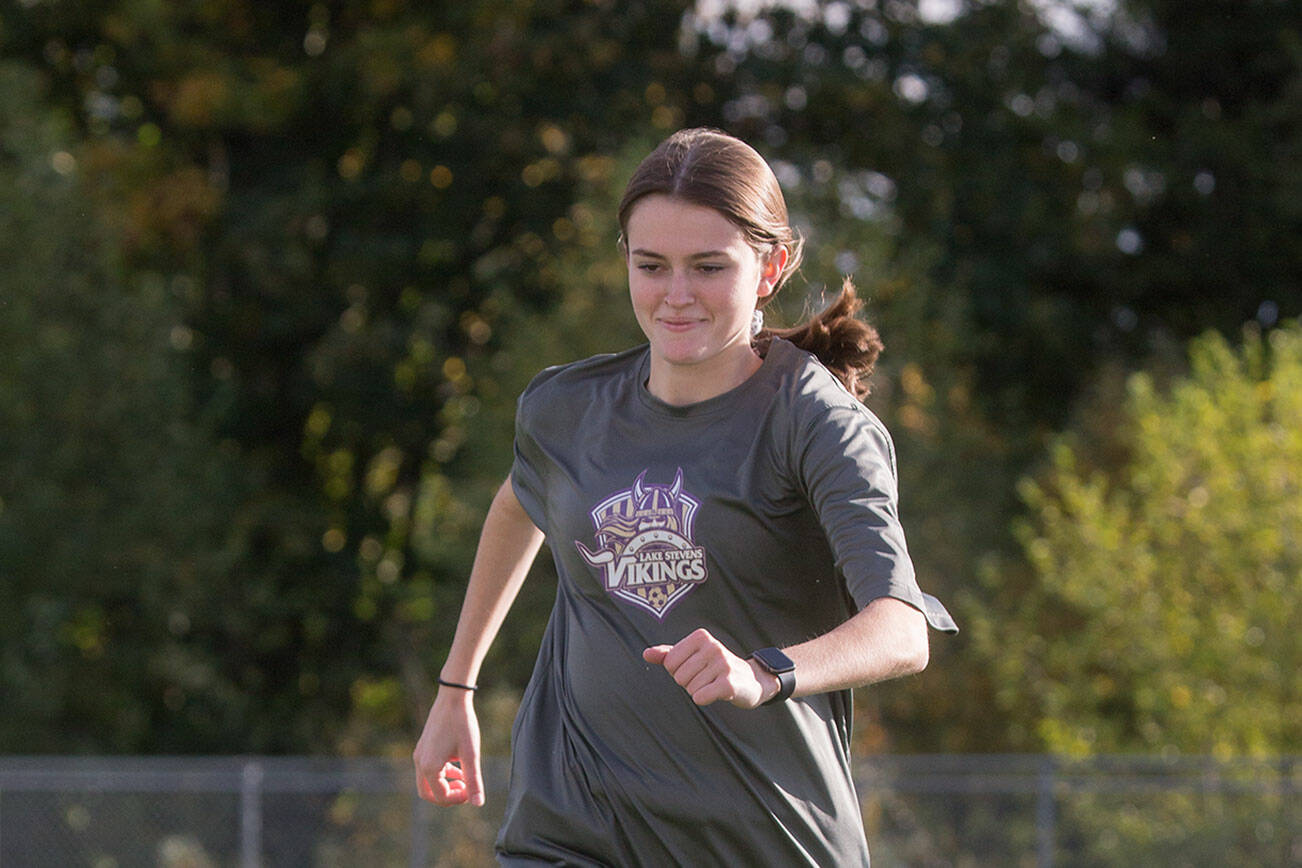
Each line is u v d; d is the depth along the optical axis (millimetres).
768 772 8680
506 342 52312
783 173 55688
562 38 56438
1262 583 40844
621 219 8477
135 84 59125
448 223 59438
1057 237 60875
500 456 50000
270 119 56344
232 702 54594
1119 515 42562
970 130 61062
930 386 51625
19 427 49156
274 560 60094
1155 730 41750
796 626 8648
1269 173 62188
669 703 8641
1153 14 64188
